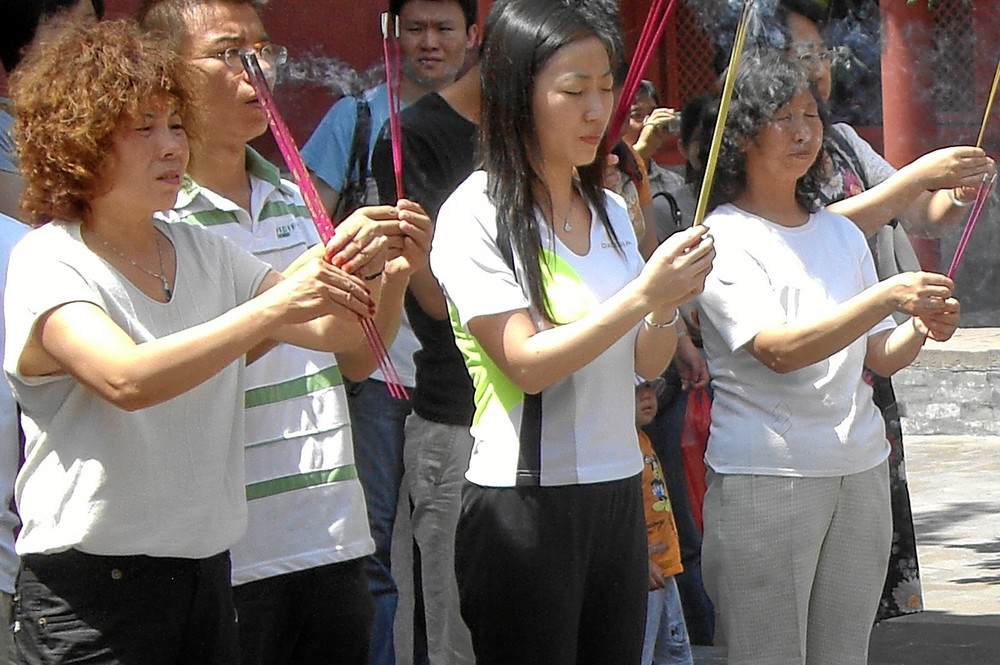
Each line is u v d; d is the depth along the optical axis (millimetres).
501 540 3990
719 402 4820
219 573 3658
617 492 4062
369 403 5750
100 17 5145
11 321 3461
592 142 4020
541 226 4062
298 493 4293
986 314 14977
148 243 3615
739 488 4707
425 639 5953
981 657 6832
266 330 3359
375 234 3521
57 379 3473
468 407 5027
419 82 6016
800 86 4723
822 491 4691
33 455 3525
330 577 4340
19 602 3537
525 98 3992
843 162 5984
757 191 4832
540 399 3969
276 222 4465
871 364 4996
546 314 4012
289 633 4375
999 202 14672
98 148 3424
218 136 4352
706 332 4879
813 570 4762
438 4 5988
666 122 6680
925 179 5234
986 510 10141
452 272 4023
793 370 4605
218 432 3607
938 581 8250
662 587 5613
